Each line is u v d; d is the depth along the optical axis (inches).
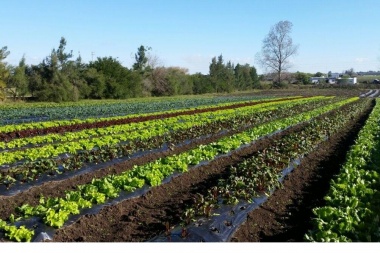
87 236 385.4
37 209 401.4
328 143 885.2
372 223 362.9
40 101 2511.1
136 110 1777.8
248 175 521.0
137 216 436.1
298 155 690.8
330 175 607.8
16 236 347.9
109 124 1200.8
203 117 1366.9
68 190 530.0
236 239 373.1
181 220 394.0
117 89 2832.2
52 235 372.2
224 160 694.5
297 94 3161.9
